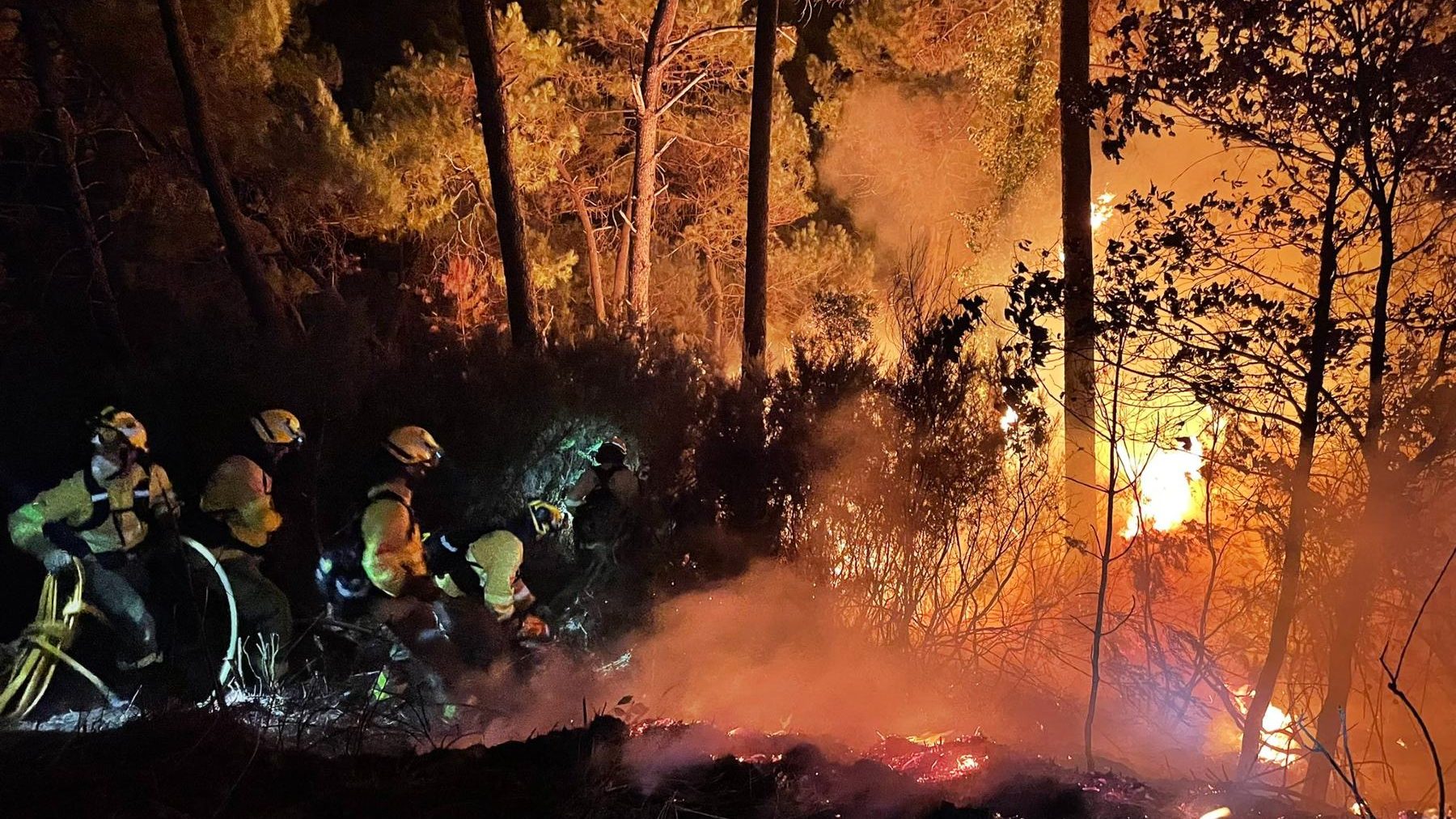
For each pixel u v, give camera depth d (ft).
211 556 19.79
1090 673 22.53
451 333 39.50
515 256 37.11
